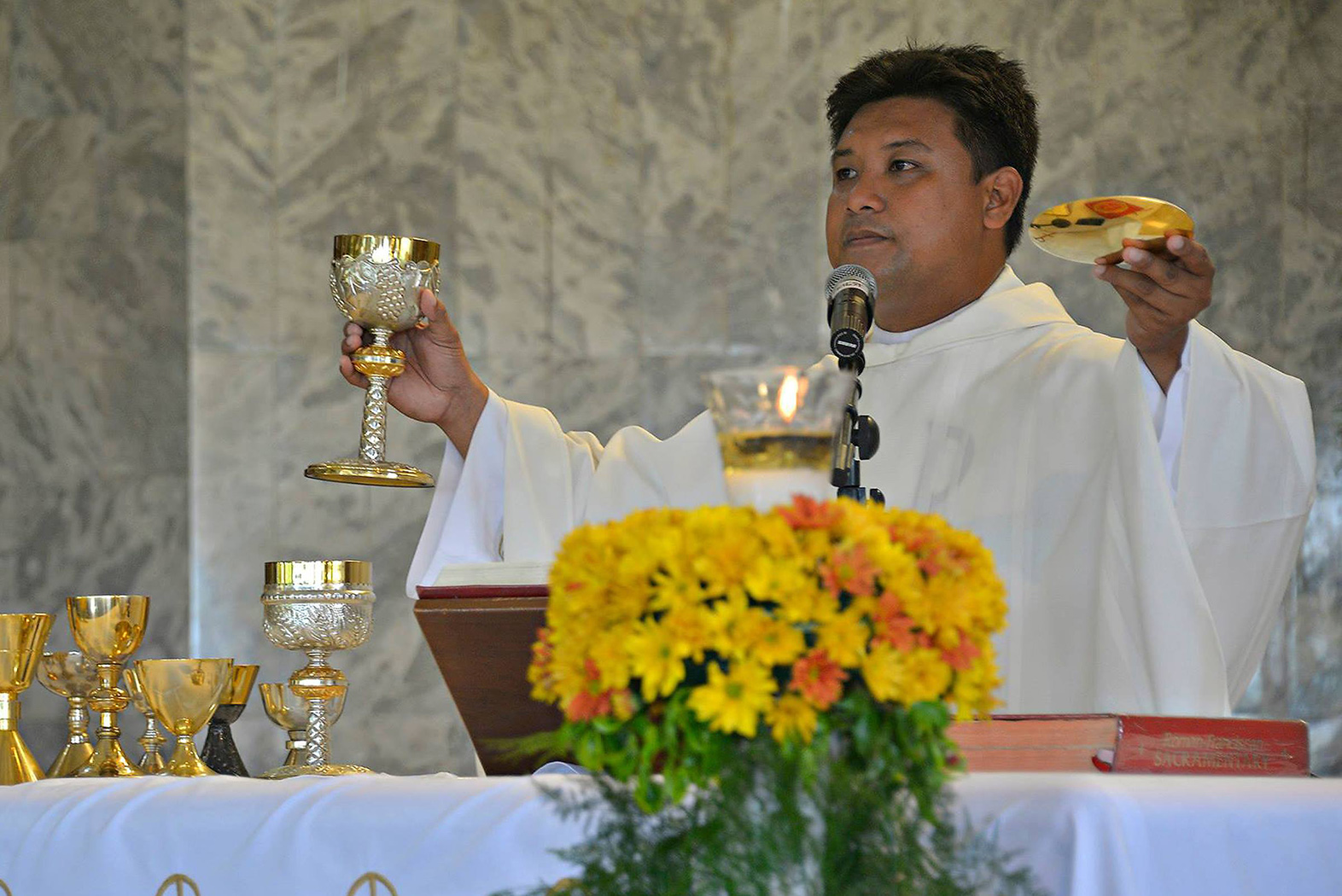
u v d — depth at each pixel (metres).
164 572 12.65
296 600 5.50
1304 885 3.12
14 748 5.19
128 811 3.64
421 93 12.73
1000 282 6.38
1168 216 4.31
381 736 12.29
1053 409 5.83
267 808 3.48
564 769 4.00
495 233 12.67
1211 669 4.77
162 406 12.83
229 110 12.66
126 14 13.00
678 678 2.56
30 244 13.03
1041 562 5.68
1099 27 12.77
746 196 12.73
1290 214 12.80
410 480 5.16
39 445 12.85
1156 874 2.95
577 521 6.02
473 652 4.02
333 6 12.74
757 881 2.56
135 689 5.54
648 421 12.62
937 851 2.71
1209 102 12.79
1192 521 5.01
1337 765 12.48
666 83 12.77
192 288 12.59
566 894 2.82
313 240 12.68
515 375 12.59
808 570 2.62
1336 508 12.63
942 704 2.68
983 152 6.26
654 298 12.71
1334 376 12.73
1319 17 12.88
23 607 12.71
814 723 2.57
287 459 12.58
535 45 12.76
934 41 12.71
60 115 13.09
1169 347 4.94
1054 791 2.95
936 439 6.08
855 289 4.47
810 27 12.77
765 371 2.84
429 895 3.27
